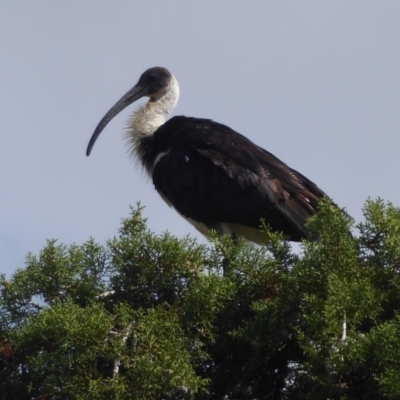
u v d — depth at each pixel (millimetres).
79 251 14680
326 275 13289
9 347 13906
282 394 14125
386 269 13680
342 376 12430
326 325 12391
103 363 13289
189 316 13680
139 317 13188
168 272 14430
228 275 14336
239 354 14180
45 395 13258
